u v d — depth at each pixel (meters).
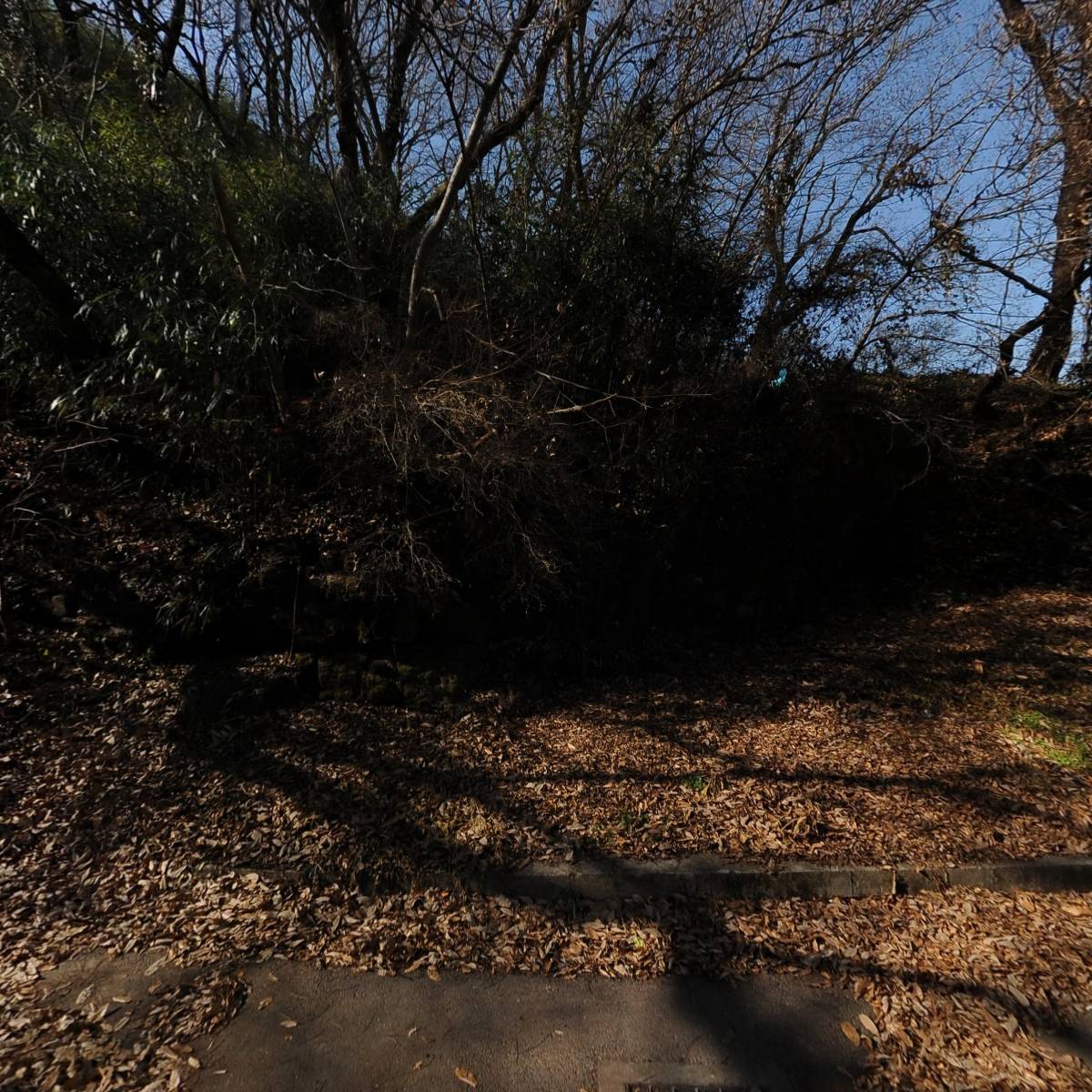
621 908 3.98
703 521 7.44
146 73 6.26
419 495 6.17
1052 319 9.07
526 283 6.67
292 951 3.62
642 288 6.83
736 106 8.12
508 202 6.99
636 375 6.92
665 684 6.49
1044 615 7.68
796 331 7.80
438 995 3.38
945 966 3.56
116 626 5.82
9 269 5.84
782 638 7.56
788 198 7.87
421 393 5.65
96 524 6.12
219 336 5.61
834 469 8.23
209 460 6.00
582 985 3.45
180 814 4.54
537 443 5.90
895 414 8.38
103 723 5.21
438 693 5.87
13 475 6.06
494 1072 2.95
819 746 5.54
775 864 4.22
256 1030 3.13
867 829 4.55
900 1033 3.15
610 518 6.76
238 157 6.61
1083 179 7.87
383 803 4.72
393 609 5.95
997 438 9.98
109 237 5.93
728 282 7.32
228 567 5.97
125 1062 2.96
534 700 6.06
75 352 6.07
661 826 4.57
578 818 4.64
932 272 7.75
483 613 6.26
